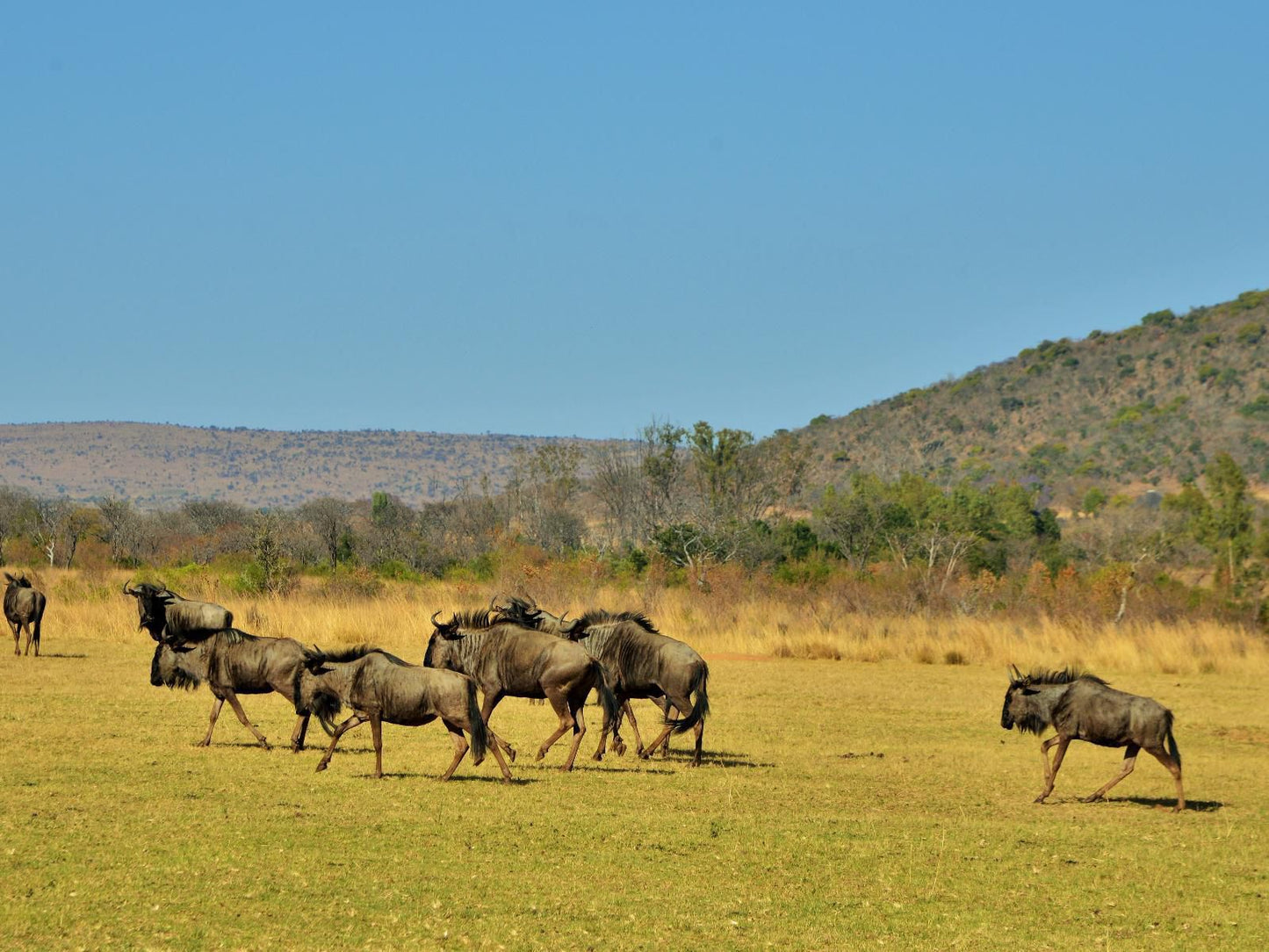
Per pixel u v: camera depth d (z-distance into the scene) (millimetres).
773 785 47750
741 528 196500
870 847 37500
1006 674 91938
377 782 44000
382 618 107750
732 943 28109
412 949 26656
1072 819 43688
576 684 48594
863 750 58031
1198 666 96812
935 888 33469
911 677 89250
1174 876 35938
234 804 39188
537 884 31891
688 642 107188
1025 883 34500
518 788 44000
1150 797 49281
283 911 28766
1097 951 28688
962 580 145250
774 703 74375
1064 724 47156
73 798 39156
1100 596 126750
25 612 84312
